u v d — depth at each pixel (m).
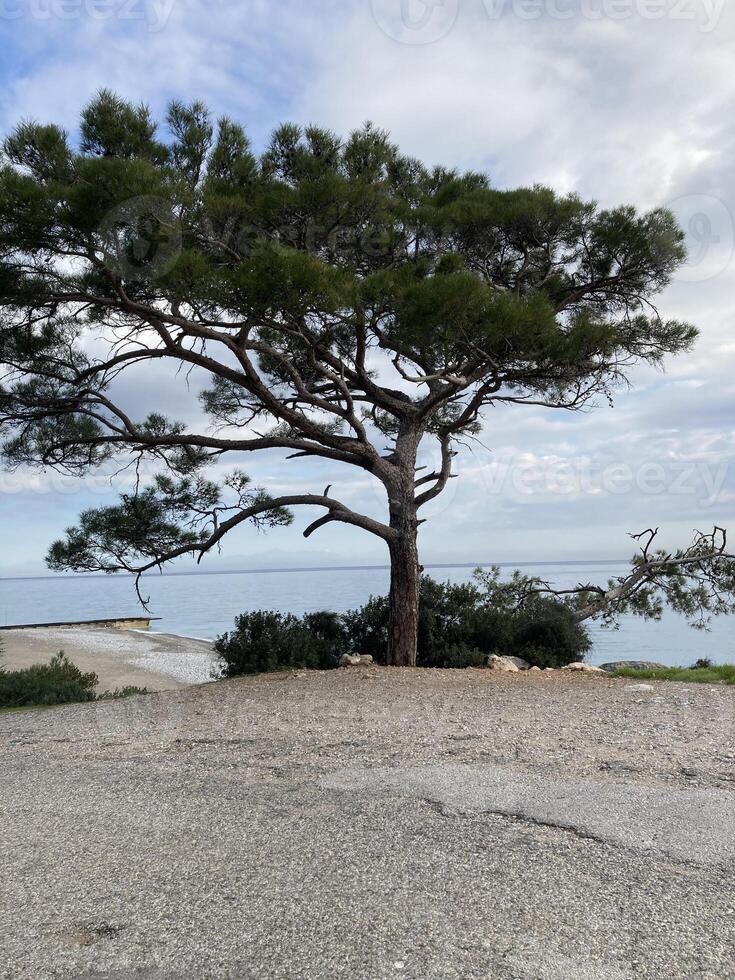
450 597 16.12
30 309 10.59
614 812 4.55
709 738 6.47
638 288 12.63
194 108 11.00
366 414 16.31
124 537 13.21
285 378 14.51
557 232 12.46
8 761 6.88
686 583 17.83
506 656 14.39
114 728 8.30
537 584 18.09
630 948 3.04
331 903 3.51
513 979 2.85
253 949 3.14
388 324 11.41
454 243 12.75
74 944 3.25
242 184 11.06
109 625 42.19
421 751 6.37
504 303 10.28
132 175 8.49
